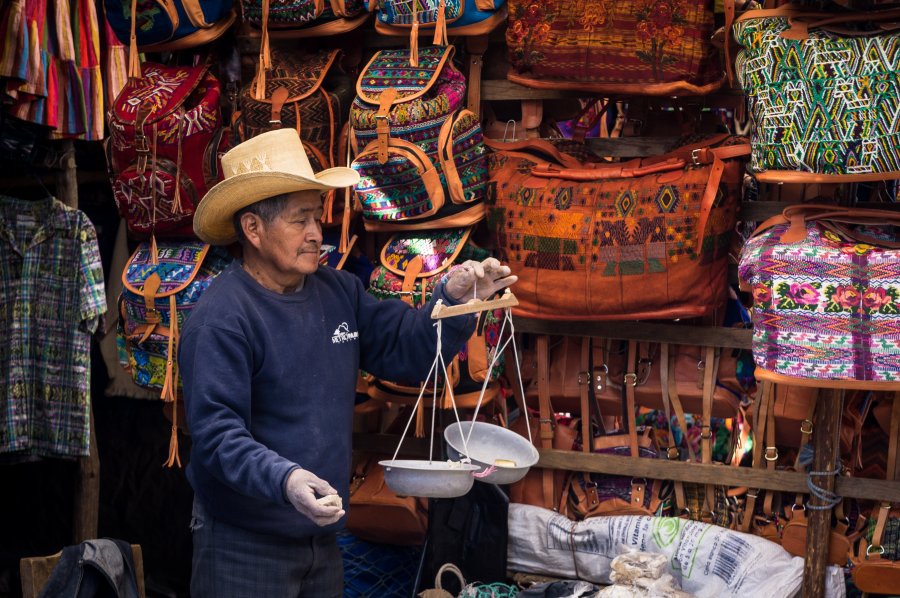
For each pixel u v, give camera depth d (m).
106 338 4.12
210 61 3.31
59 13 3.42
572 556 3.15
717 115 3.43
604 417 3.37
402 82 3.05
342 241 3.18
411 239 3.19
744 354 3.15
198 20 3.21
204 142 3.17
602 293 2.96
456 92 3.05
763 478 3.05
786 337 2.67
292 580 2.31
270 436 2.22
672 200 2.86
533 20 3.00
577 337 3.27
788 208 2.78
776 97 2.66
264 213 2.20
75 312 3.43
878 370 2.61
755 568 2.93
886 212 2.69
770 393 3.02
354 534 3.41
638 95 3.18
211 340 2.14
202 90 3.27
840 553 2.94
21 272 3.47
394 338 2.41
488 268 2.27
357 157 3.05
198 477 2.29
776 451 3.05
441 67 3.07
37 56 3.32
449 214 3.10
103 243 4.25
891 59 2.52
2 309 3.48
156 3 3.22
